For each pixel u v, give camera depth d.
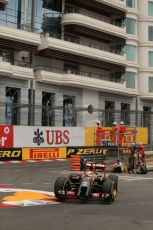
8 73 45.03
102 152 40.56
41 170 30.23
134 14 64.69
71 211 12.55
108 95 59.97
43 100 51.56
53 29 54.53
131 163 29.77
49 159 40.66
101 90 57.91
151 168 33.25
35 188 18.75
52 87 52.09
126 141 32.22
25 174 26.66
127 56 63.59
